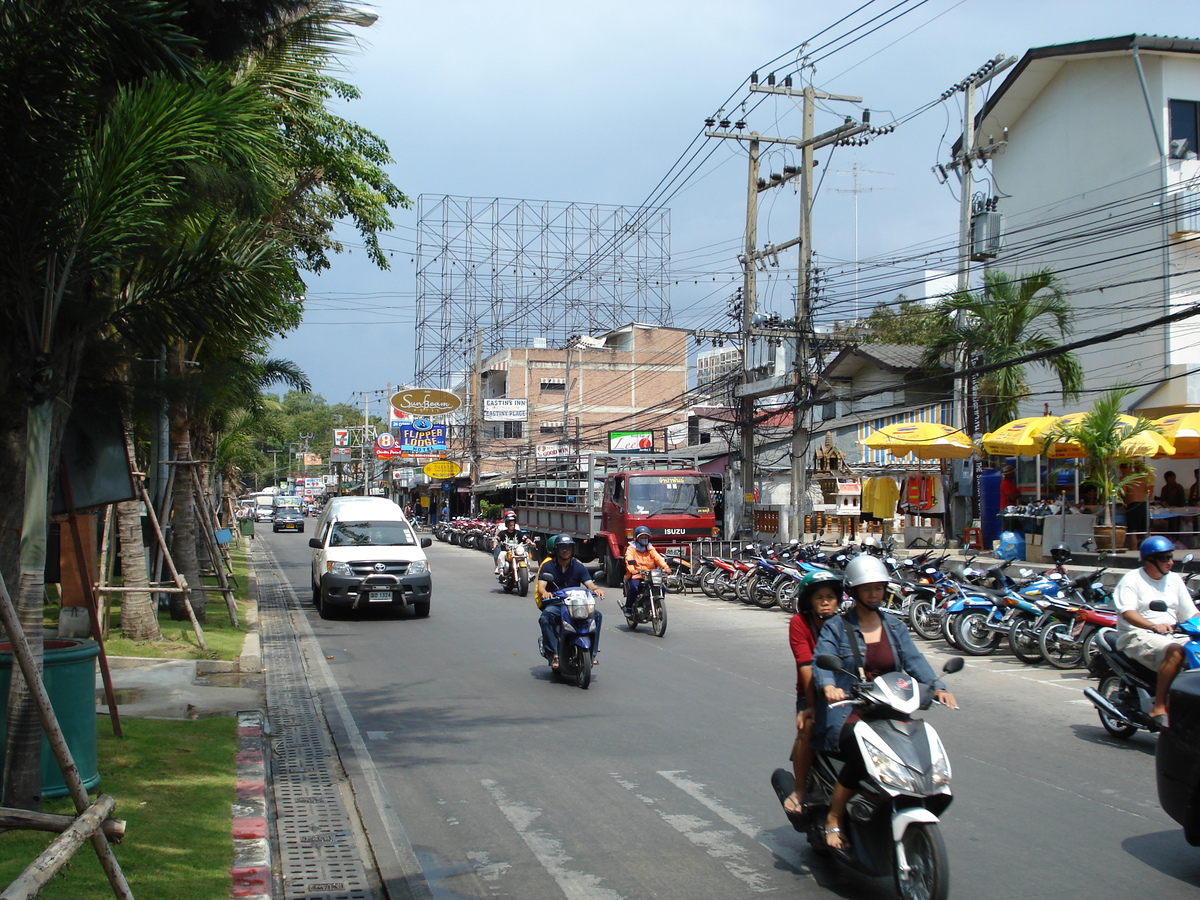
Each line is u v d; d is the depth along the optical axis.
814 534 27.50
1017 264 27.02
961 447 20.47
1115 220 23.97
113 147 5.27
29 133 4.98
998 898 4.85
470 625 16.11
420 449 52.09
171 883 4.70
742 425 24.89
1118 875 5.16
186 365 12.74
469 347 53.41
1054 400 25.50
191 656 11.91
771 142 23.34
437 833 5.95
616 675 11.34
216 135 5.73
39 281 5.36
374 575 16.61
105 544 12.03
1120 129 23.95
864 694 4.77
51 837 5.14
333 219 16.48
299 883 5.24
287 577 26.67
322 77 10.52
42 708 3.97
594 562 28.66
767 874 5.24
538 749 7.93
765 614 17.50
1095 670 8.58
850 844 4.89
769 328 23.30
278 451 113.62
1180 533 17.56
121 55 5.45
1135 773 7.18
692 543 22.33
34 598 5.34
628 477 22.47
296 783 7.09
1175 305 22.05
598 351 56.75
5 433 5.88
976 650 12.67
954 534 24.91
